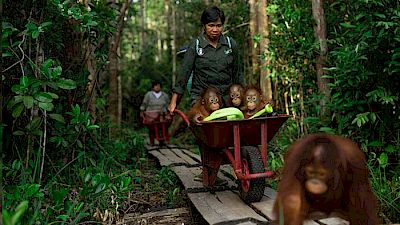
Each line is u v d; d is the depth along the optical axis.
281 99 8.95
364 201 2.69
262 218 3.95
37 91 4.35
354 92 5.98
